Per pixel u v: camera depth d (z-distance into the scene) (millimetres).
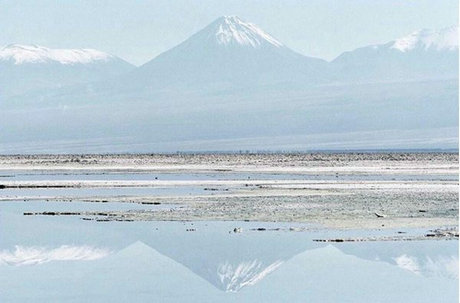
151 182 116625
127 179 128125
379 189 94562
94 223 64688
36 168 190750
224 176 136375
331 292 38375
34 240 56062
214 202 79250
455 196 82500
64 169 182750
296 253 48562
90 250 51531
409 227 58469
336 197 83062
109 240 55250
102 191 98812
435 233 55125
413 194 85812
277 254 48312
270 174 143625
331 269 43781
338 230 57406
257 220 63875
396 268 43719
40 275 43312
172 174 148500
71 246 53125
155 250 50781
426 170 154250
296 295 37812
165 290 39156
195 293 38438
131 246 52719
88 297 37625
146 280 41656
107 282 41125
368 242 51844
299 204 75625
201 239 54594
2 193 98312
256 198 83125
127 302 36656
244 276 42406
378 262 45375
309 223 61500
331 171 154500
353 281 40719
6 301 36938
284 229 58438
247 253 48781
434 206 72250
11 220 67812
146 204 79125
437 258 46188
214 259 47156
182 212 70688
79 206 79000
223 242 52969
